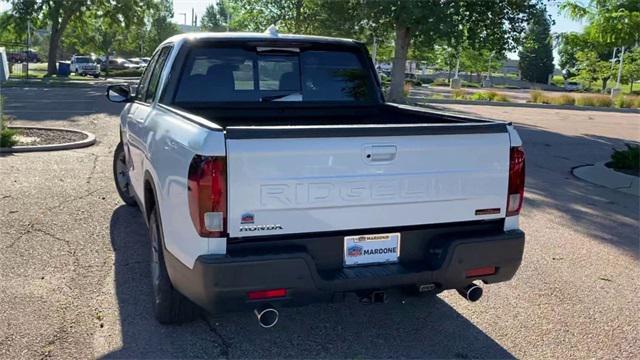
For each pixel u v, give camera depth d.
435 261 3.61
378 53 39.00
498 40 20.98
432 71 82.56
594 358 3.80
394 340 3.98
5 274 4.81
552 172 10.60
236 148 3.12
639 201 8.23
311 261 3.27
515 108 27.98
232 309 3.27
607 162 11.24
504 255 3.70
